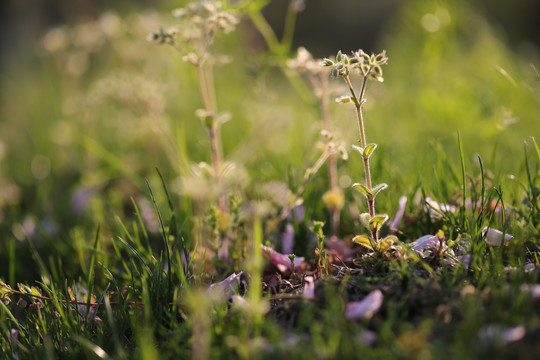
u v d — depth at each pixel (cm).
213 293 51
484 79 103
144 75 90
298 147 86
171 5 140
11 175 99
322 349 45
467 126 88
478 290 48
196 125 106
